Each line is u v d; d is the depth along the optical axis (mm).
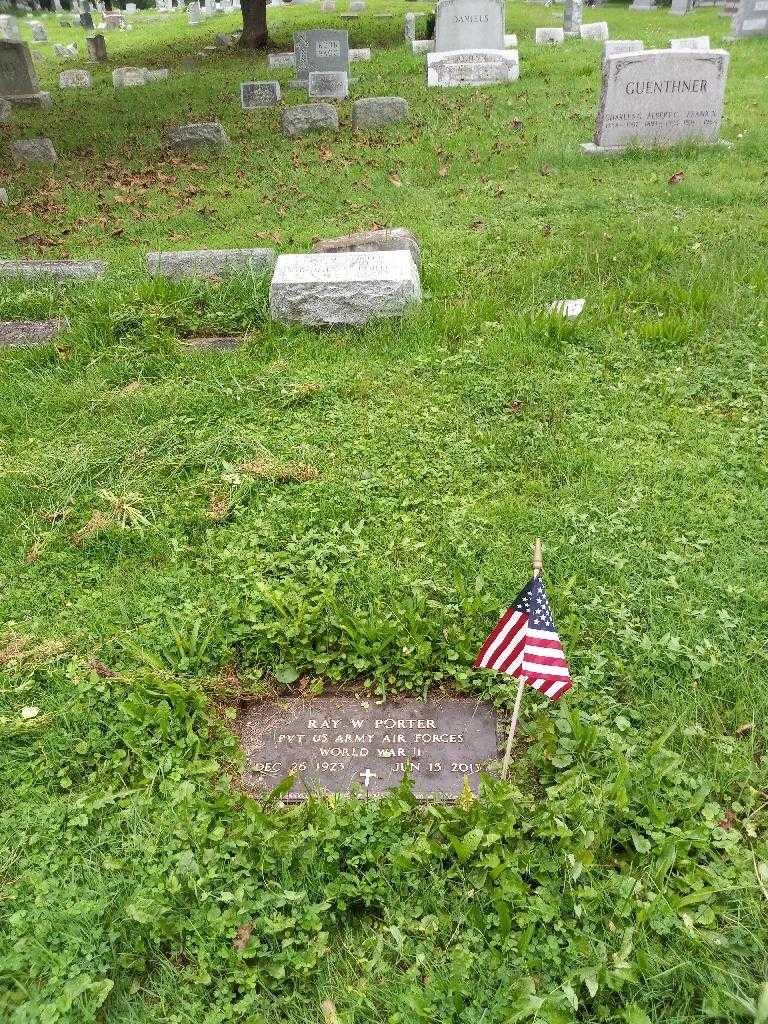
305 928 1482
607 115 5898
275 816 1644
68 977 1441
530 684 1654
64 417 3102
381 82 8875
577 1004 1329
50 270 4160
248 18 12117
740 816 1647
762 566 2227
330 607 2121
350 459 2793
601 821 1577
